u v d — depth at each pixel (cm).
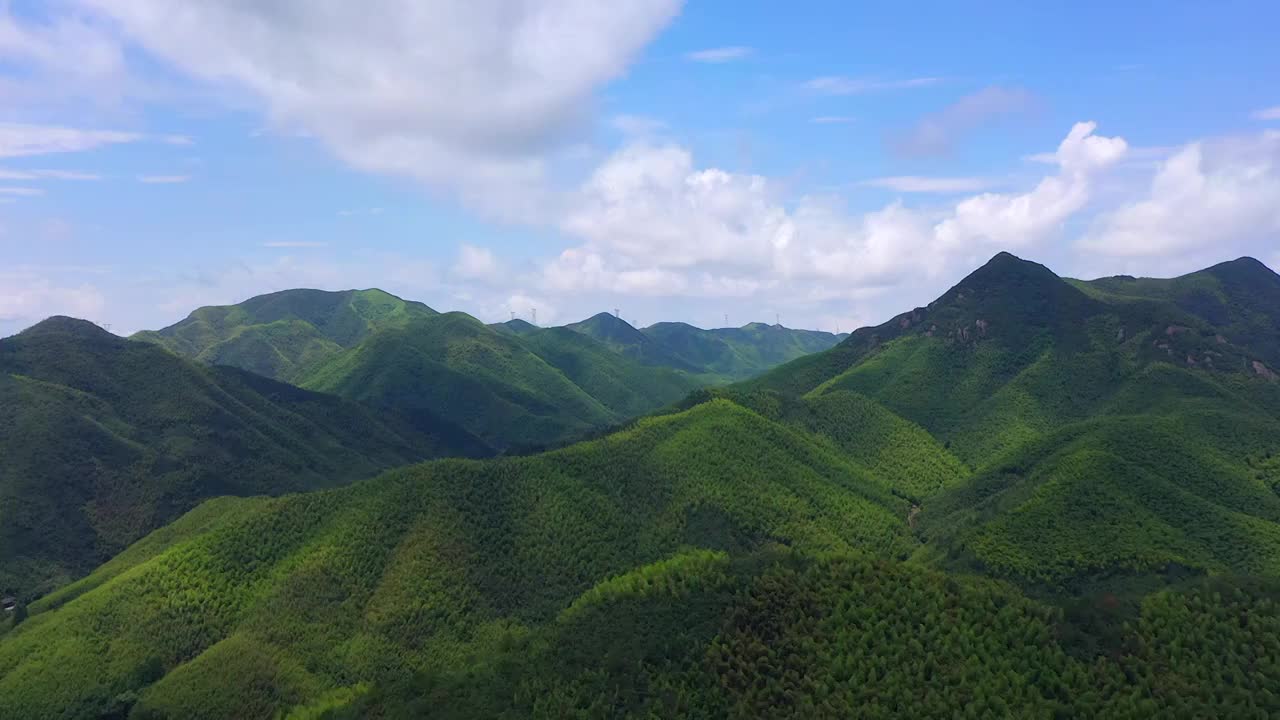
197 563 14112
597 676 7956
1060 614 7725
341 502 15350
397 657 12112
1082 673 6994
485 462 16250
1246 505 15588
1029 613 7888
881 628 7800
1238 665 6838
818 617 8156
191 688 11412
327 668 12044
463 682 8619
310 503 15388
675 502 15875
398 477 15688
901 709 6875
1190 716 6369
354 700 9306
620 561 14212
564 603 13225
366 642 12350
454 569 13575
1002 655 7350
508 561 13912
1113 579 12612
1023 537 14138
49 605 15312
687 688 7600
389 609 12862
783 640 7919
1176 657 7012
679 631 8338
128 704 11556
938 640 7544
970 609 7950
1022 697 6844
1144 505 14612
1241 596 7631
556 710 7619
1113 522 13938
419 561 13675
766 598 8481
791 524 16112
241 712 11069
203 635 12988
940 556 14900
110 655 12431
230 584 13825
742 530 15438
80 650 12431
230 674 11625
